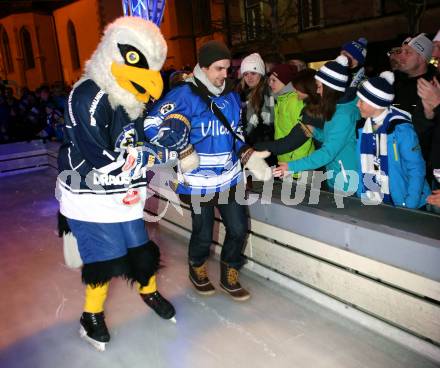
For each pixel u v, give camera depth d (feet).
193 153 7.47
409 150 7.44
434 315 6.64
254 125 11.27
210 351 7.52
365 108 7.62
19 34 73.87
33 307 9.26
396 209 7.77
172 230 12.85
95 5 57.36
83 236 7.16
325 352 7.28
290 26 28.12
